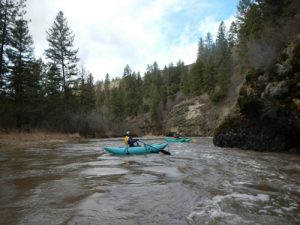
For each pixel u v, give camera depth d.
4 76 29.81
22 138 27.00
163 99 79.50
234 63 61.56
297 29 17.22
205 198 6.70
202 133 56.25
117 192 7.36
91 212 5.83
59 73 39.97
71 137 36.16
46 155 16.56
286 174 9.60
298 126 15.02
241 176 9.27
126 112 78.12
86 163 13.03
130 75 91.50
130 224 5.16
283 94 15.45
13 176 9.83
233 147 21.05
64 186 8.22
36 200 6.81
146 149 16.78
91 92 56.41
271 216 5.48
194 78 68.38
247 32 34.31
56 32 39.44
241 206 6.09
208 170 10.51
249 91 18.33
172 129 63.34
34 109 32.53
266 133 18.14
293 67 15.27
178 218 5.42
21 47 30.56
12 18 29.67
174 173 9.98
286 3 21.47
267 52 17.89
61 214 5.77
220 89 57.72
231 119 21.36
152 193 7.21
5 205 6.44
